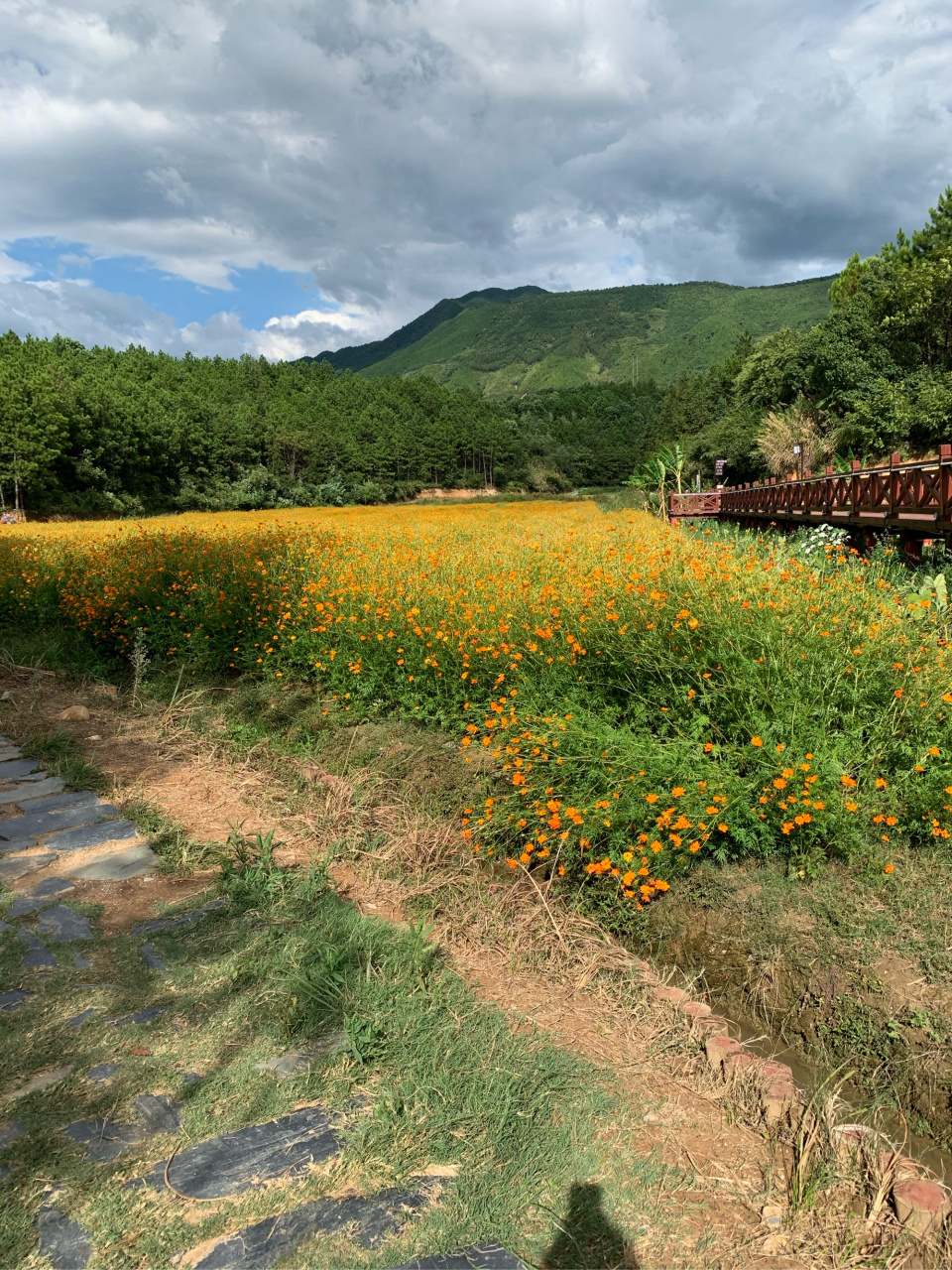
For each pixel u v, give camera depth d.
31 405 52.09
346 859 4.49
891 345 31.94
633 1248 2.10
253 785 5.51
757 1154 2.48
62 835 4.61
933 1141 2.82
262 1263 1.96
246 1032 2.84
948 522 8.27
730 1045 2.93
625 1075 2.83
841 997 3.35
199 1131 2.37
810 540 11.34
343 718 6.68
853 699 4.51
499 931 3.78
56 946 3.40
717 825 3.98
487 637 6.27
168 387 81.44
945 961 3.32
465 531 16.20
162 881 4.08
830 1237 2.18
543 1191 2.25
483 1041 2.88
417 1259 2.00
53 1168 2.21
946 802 3.96
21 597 10.70
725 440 43.09
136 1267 1.93
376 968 3.29
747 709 4.62
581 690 5.54
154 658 8.77
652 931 3.92
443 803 5.11
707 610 5.46
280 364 116.38
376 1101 2.52
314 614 7.73
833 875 3.94
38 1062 2.65
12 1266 1.92
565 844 4.26
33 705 7.18
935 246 34.09
